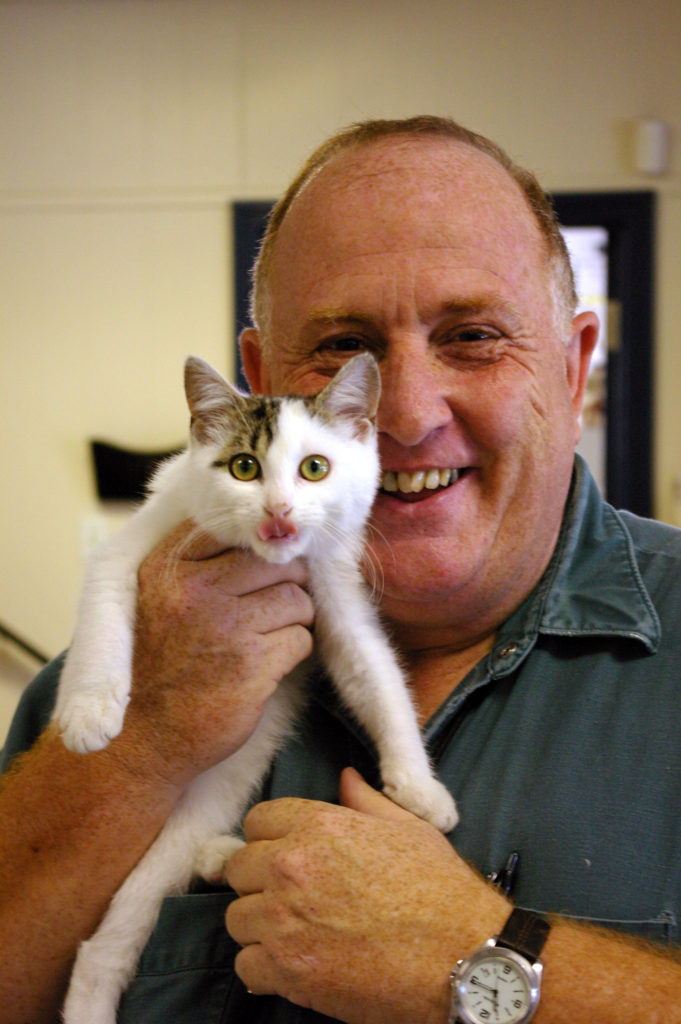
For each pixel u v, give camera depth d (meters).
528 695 1.20
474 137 1.36
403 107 3.24
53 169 3.34
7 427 3.38
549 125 3.21
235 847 1.22
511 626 1.27
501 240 1.24
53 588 3.39
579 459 1.48
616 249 3.23
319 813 1.06
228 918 1.05
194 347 3.34
